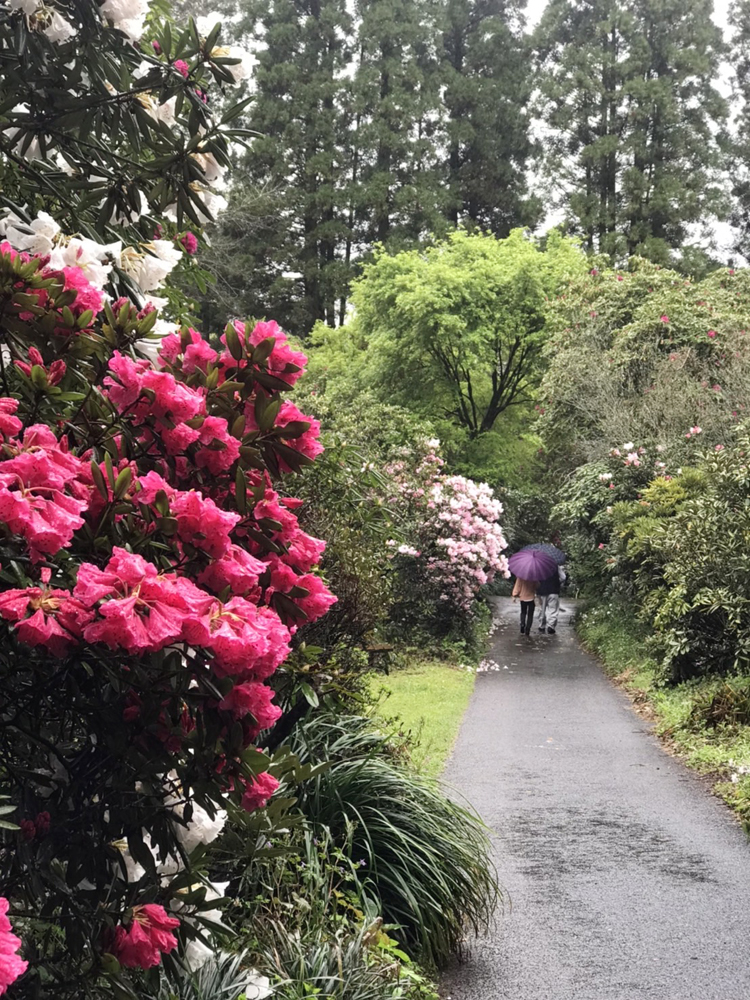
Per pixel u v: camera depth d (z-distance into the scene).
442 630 19.41
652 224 44.00
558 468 29.38
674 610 13.04
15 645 2.37
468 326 31.47
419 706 13.23
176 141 3.36
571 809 8.59
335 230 43.22
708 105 44.78
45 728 2.57
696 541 13.18
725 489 13.41
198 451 2.80
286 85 43.34
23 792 2.49
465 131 44.53
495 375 33.53
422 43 45.28
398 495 18.47
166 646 2.28
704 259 43.06
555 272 31.38
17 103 3.28
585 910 6.29
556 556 23.22
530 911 6.30
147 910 2.53
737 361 18.66
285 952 4.47
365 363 34.97
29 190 3.84
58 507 2.23
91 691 2.51
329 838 5.31
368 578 7.51
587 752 10.79
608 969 5.41
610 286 23.89
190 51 3.30
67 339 2.70
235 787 2.58
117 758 2.48
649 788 9.26
